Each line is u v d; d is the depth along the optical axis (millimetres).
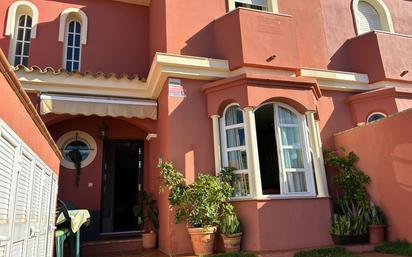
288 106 12156
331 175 12789
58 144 13625
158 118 13219
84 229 13055
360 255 9664
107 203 14547
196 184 10398
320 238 10781
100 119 14320
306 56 14477
